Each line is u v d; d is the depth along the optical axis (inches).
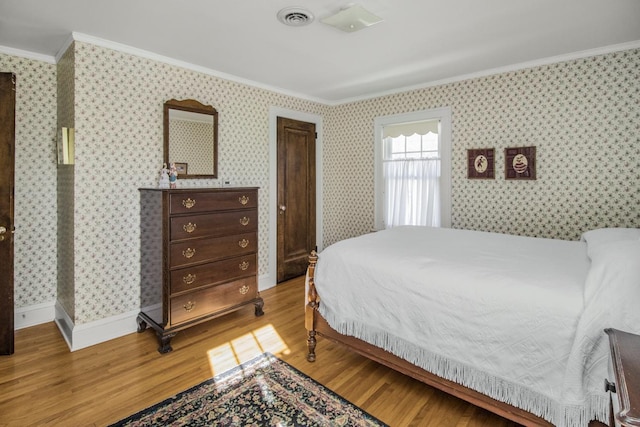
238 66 133.2
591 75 117.9
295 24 96.5
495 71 136.3
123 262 115.5
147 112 118.8
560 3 86.3
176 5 86.4
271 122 163.2
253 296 128.6
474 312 68.1
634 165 112.3
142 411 75.8
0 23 95.7
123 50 111.7
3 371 91.7
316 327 97.9
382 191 173.3
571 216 123.9
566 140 123.5
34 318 121.3
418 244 102.9
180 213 105.9
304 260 186.5
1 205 98.2
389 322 81.0
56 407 77.2
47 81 119.8
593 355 54.9
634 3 86.1
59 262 122.8
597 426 54.7
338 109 188.7
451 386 72.5
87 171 106.1
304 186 183.6
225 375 90.3
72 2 84.7
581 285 63.4
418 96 159.0
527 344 61.7
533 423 62.1
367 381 88.0
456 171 149.1
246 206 125.0
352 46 113.3
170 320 104.7
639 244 66.1
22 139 116.0
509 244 103.8
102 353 102.1
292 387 84.9
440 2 85.6
